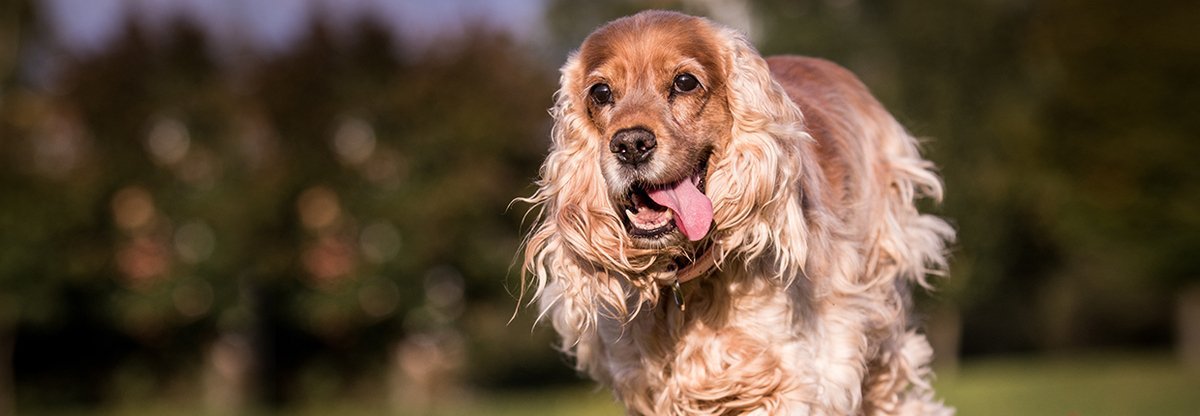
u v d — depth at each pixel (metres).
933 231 5.10
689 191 3.85
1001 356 28.23
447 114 19.67
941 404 5.02
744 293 3.98
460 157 19.77
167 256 19.06
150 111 19.19
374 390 20.98
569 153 4.01
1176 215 21.30
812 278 4.11
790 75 4.86
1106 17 21.33
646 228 3.90
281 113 19.02
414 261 19.23
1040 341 28.25
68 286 19.12
